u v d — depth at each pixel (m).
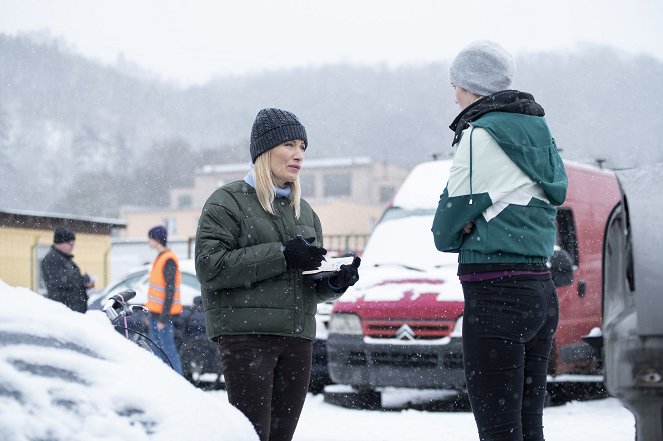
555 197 4.59
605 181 13.25
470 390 4.52
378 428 9.00
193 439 2.81
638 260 4.16
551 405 10.96
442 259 10.80
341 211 83.44
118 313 5.99
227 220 4.94
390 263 10.89
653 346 4.07
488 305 4.46
